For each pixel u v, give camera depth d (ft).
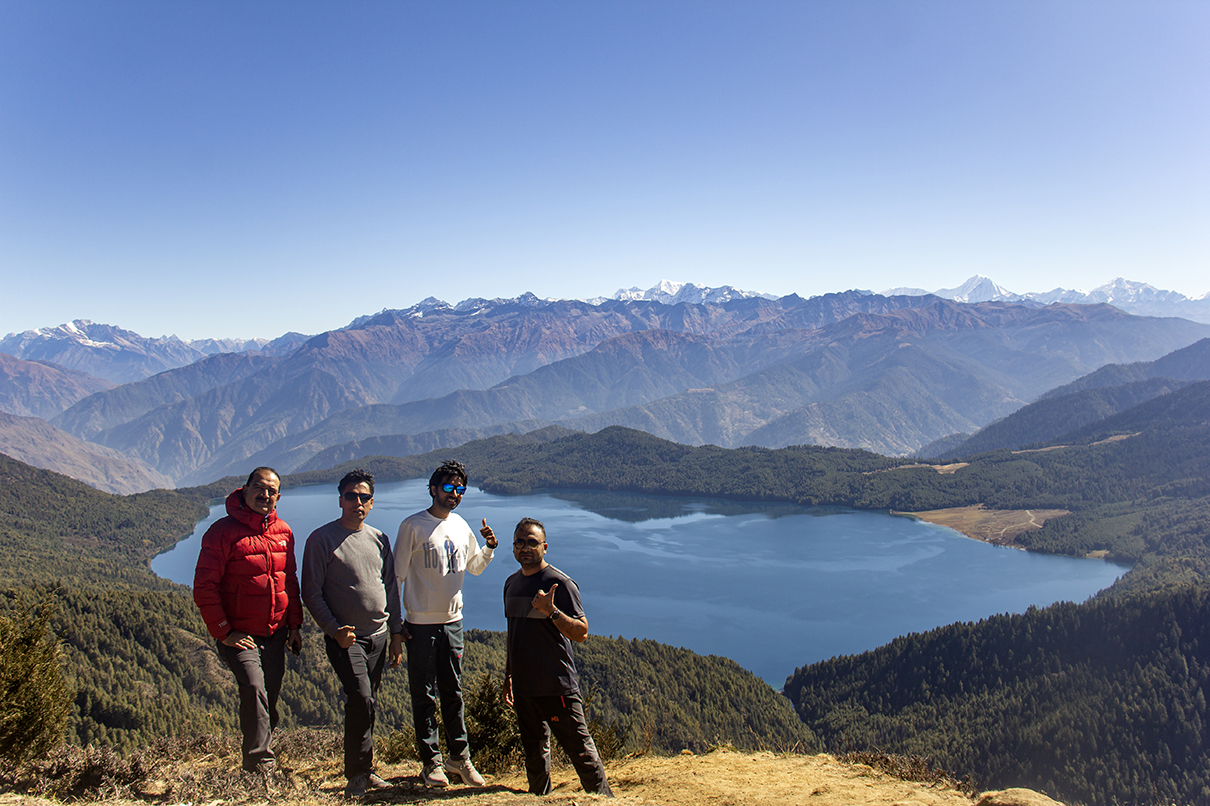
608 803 26.21
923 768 33.71
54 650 37.22
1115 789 301.43
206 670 331.57
